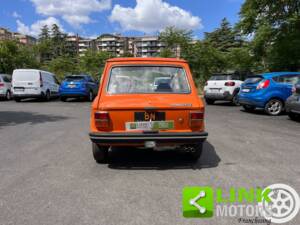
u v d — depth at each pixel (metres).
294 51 19.31
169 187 3.98
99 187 3.97
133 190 3.87
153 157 5.44
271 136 7.26
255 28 21.89
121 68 4.98
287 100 9.70
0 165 4.92
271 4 20.14
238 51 26.12
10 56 30.31
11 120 9.90
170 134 4.44
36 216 3.15
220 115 11.07
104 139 4.41
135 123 4.49
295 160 5.24
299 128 8.34
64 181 4.18
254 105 11.19
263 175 4.46
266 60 22.31
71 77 17.58
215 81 14.70
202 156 5.50
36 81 17.08
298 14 19.95
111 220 3.07
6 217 3.13
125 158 5.38
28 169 4.71
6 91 18.52
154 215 3.19
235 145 6.36
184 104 4.56
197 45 28.47
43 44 51.69
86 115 11.23
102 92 4.73
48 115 11.19
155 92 4.76
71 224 2.99
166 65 5.05
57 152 5.77
